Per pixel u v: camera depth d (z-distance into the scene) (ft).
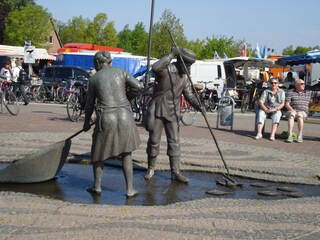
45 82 79.66
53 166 21.33
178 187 21.53
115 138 18.45
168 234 14.16
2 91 53.47
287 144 36.32
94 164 19.44
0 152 27.45
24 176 20.94
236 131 44.16
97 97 18.58
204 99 71.05
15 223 14.67
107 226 14.66
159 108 22.12
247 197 20.26
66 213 15.93
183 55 21.34
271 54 128.26
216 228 14.94
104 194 19.74
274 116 38.27
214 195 20.38
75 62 95.50
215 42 178.09
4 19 177.27
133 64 91.45
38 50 122.52
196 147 32.58
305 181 23.44
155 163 24.11
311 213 17.04
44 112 57.98
